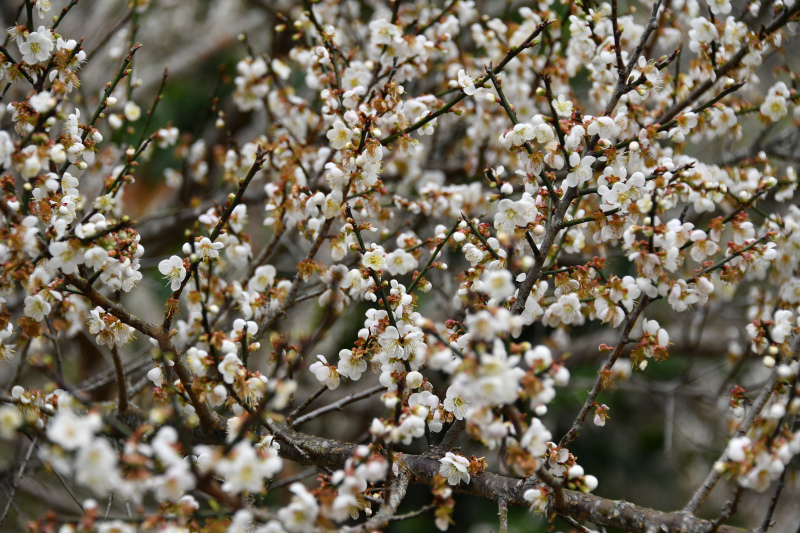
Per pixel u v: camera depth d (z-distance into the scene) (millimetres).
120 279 2902
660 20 4094
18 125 2920
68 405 2232
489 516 6434
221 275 4297
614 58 3273
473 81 3143
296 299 3721
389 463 2514
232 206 2955
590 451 6672
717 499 6879
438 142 5785
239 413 3100
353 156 3045
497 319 1993
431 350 2098
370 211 3570
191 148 5406
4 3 5539
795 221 3605
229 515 2291
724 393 4852
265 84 4715
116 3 7145
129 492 1891
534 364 2047
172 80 7355
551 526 2650
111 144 5121
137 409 3748
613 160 2955
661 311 6992
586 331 6848
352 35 5199
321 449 3271
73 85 3066
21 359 3717
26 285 2619
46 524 2070
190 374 3086
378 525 2340
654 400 6871
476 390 1957
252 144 4602
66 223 2648
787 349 2828
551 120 2898
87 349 5672
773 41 3408
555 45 4559
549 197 3080
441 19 4668
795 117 3965
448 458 2744
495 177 2908
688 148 5969
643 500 6684
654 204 2557
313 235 3699
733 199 3922
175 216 5891
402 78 4027
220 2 8148
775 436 2203
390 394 2414
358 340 2973
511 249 2881
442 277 5324
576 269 2947
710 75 3504
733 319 6176
